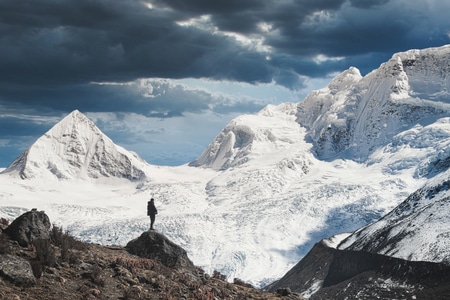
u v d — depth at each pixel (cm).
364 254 16762
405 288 13462
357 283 15138
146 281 4178
